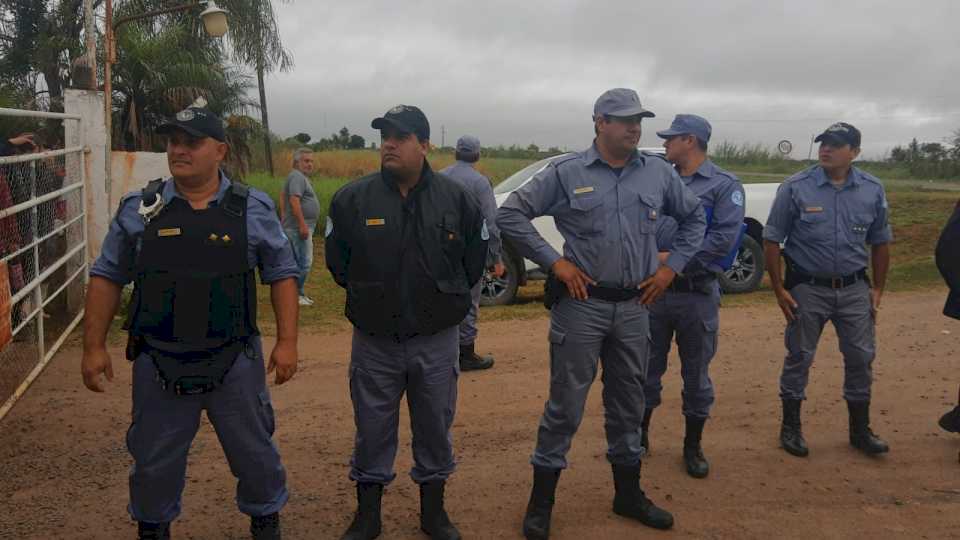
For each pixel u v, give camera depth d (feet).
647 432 15.74
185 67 56.49
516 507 13.24
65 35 68.28
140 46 54.65
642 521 12.66
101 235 26.99
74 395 18.12
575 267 11.80
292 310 10.48
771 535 12.39
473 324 21.16
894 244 44.65
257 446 10.41
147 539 10.44
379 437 11.51
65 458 14.71
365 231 10.93
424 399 11.44
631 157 12.08
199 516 12.61
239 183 10.23
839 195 15.30
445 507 13.21
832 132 14.99
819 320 15.55
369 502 11.75
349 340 24.40
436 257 11.00
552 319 12.29
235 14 68.85
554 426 12.11
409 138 10.81
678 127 14.51
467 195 11.44
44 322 24.36
